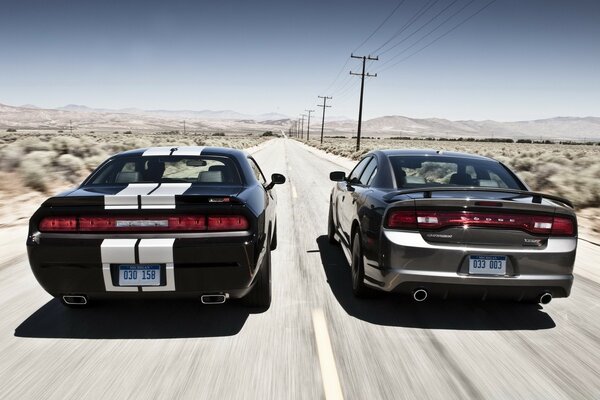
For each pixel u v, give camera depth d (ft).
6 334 11.82
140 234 10.85
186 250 10.75
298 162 92.48
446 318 13.32
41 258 10.81
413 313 13.65
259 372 9.95
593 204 37.73
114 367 10.13
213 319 12.89
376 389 9.34
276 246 22.06
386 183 14.61
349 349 11.14
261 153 129.70
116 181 13.67
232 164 14.82
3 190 37.42
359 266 14.20
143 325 12.44
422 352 11.07
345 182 20.86
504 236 11.81
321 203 36.55
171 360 10.47
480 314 13.70
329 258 19.94
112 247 10.61
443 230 11.85
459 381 9.75
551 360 10.82
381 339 11.76
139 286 10.91
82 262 10.75
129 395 9.01
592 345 11.69
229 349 11.05
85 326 12.34
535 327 12.80
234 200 11.35
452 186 14.29
